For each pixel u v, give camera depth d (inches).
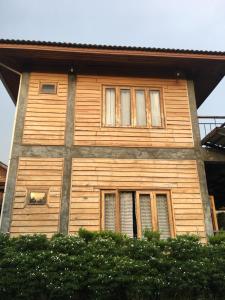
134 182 362.0
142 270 244.4
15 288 232.5
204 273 251.1
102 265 247.1
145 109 404.5
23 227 331.6
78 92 402.9
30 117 382.9
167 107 406.6
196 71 428.1
